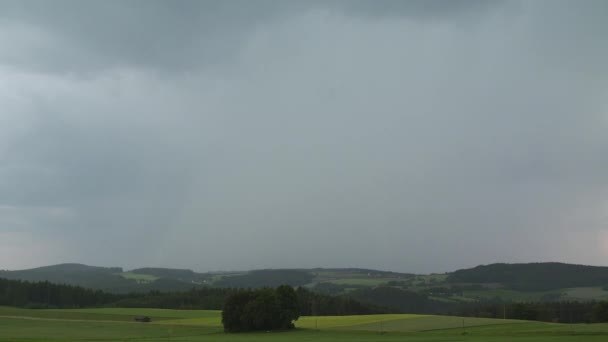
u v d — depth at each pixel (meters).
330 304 185.12
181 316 150.62
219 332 107.62
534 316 150.75
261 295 109.25
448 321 114.44
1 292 199.25
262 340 81.38
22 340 80.50
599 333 81.38
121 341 81.31
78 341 79.56
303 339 83.19
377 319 127.56
